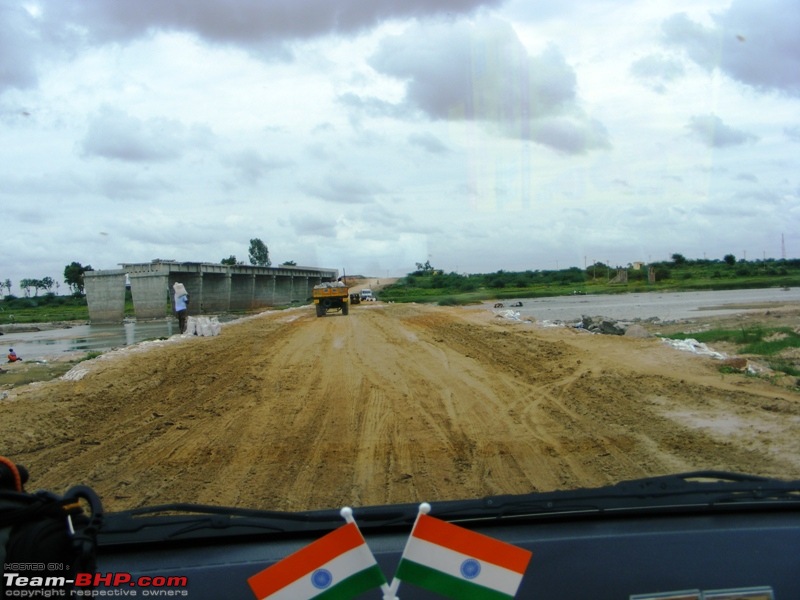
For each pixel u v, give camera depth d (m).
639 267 63.19
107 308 58.41
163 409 11.70
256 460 8.01
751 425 9.05
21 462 8.42
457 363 16.03
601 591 2.85
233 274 62.25
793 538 3.13
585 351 17.05
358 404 11.39
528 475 7.08
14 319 74.12
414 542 2.45
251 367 16.59
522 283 61.72
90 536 2.51
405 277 61.50
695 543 3.10
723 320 30.19
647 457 7.62
